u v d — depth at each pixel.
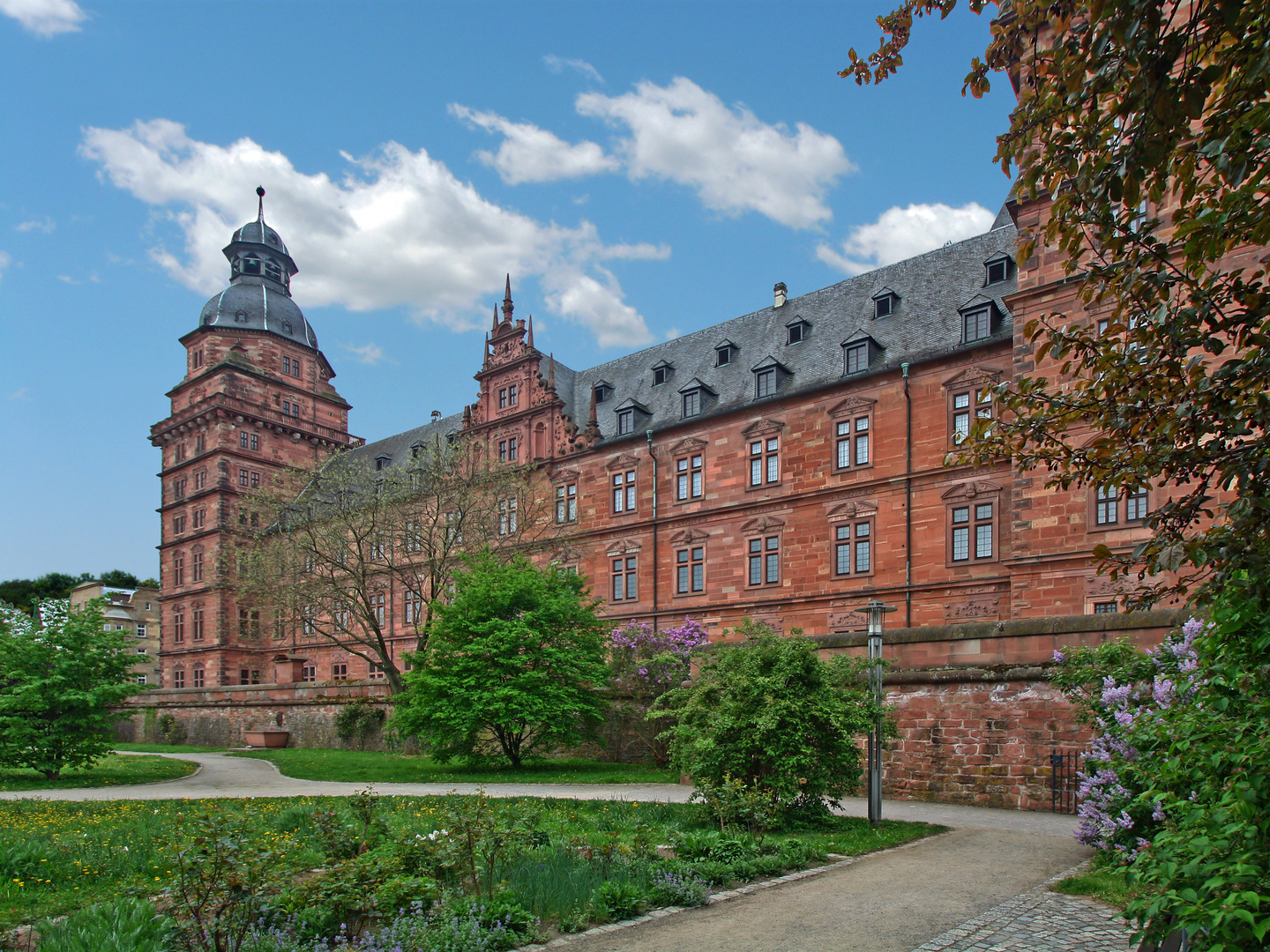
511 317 49.19
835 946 8.27
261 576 41.81
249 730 44.41
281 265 73.25
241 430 65.75
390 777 25.92
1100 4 4.80
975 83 6.46
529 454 46.84
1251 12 4.61
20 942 8.31
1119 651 12.52
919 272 36.88
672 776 24.11
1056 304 26.14
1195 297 5.55
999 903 9.72
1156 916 5.19
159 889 8.91
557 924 9.02
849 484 34.75
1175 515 5.76
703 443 40.09
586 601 35.78
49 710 27.00
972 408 31.47
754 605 37.19
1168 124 4.87
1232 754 5.21
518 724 27.12
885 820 15.81
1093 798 11.15
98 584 84.19
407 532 40.12
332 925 8.38
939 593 31.73
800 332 39.59
